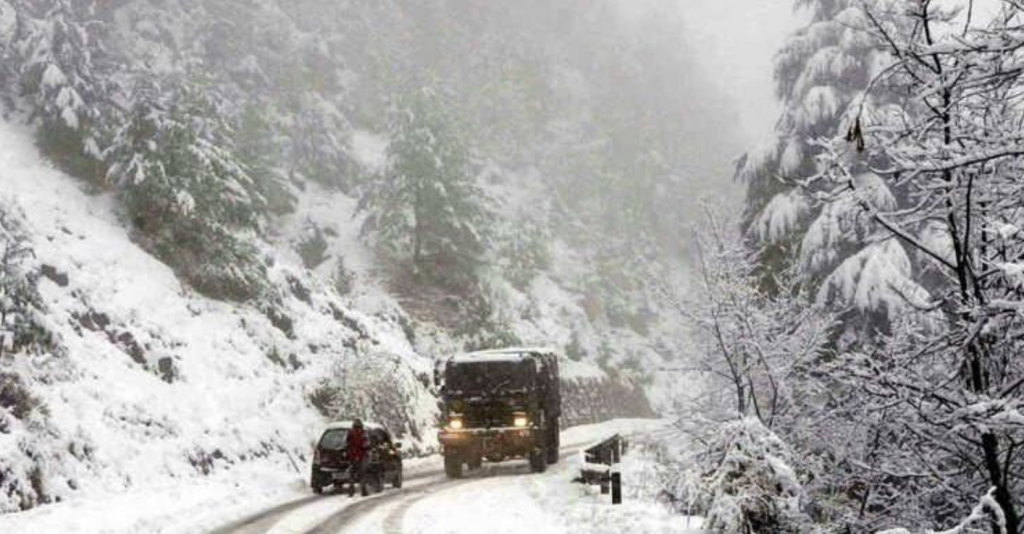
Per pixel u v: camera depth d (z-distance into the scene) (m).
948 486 9.62
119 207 34.38
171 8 69.94
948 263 8.14
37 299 23.25
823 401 15.29
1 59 38.19
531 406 27.73
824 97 20.23
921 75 7.83
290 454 29.08
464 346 51.34
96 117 36.28
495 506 19.48
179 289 32.53
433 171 54.91
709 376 16.08
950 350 8.51
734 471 12.23
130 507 18.61
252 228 37.56
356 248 55.38
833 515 13.14
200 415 27.08
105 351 26.12
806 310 15.52
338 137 69.19
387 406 34.81
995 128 7.21
